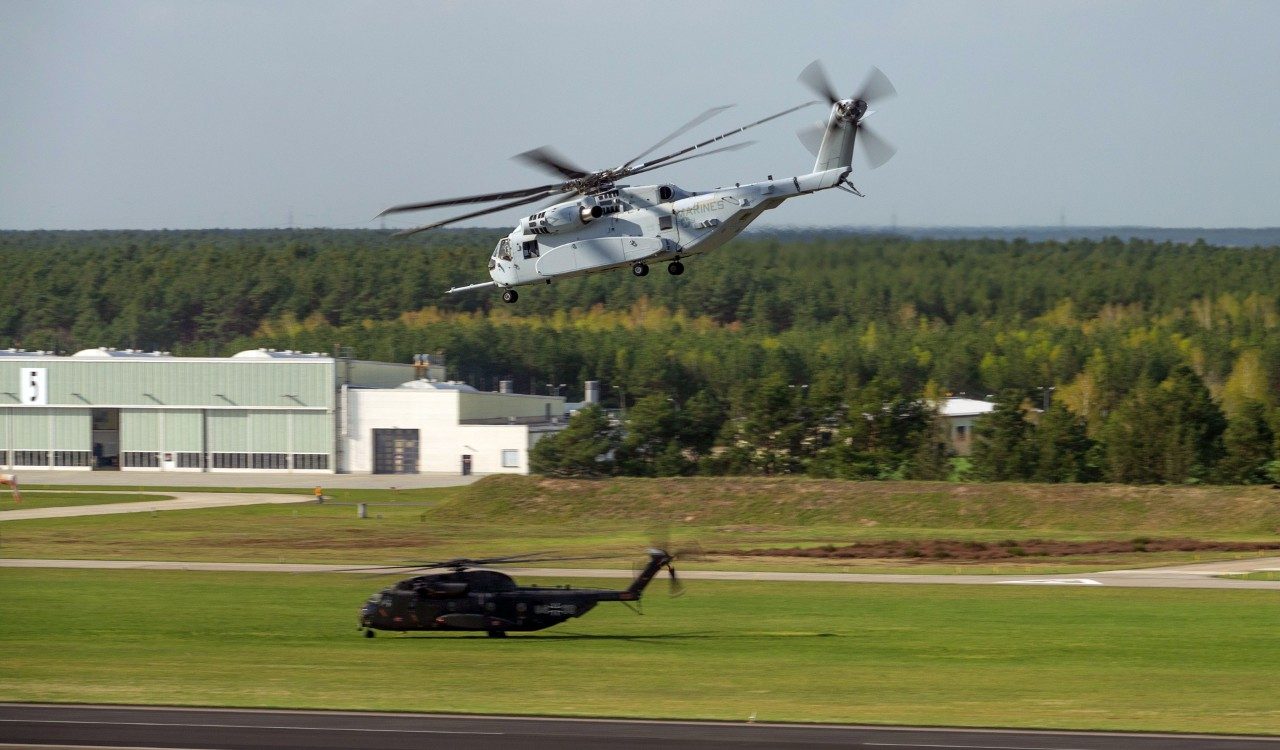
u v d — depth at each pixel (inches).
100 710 3996.1
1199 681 4581.7
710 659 5113.2
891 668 4879.4
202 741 3614.7
